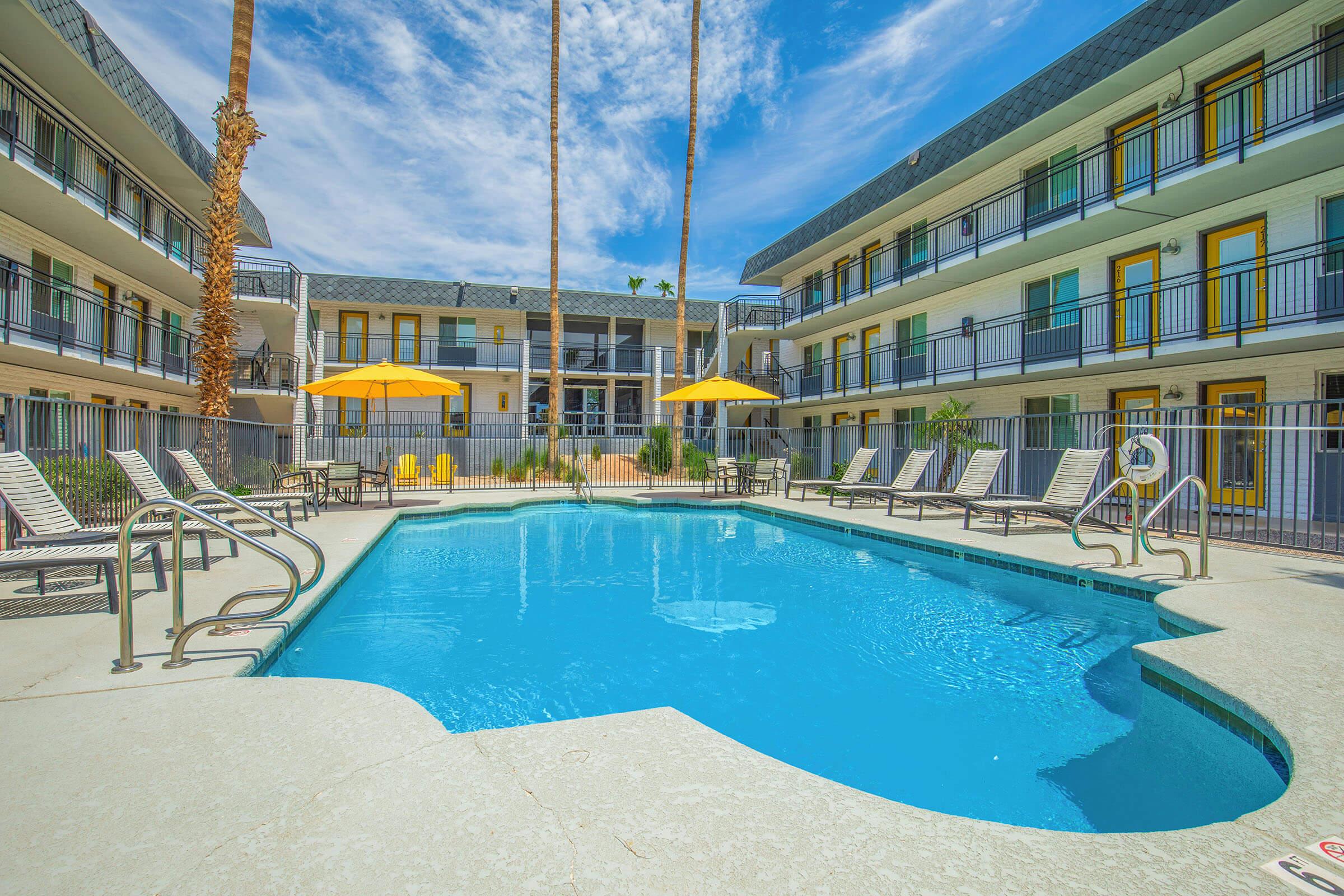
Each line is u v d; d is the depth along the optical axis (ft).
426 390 40.73
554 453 61.98
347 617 17.16
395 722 8.25
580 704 11.46
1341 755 7.38
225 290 40.47
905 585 20.79
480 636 15.46
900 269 59.11
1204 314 36.91
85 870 5.19
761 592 19.86
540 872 5.18
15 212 41.93
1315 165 32.73
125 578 10.10
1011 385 52.21
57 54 38.86
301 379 68.13
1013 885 5.12
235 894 4.91
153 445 28.58
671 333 96.43
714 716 11.01
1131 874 5.30
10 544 15.46
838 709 11.29
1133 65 37.60
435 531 33.35
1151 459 18.21
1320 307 33.06
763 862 5.37
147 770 6.91
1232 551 22.09
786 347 87.40
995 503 26.48
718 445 52.90
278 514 33.63
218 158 40.29
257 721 8.22
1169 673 10.55
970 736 10.23
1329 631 12.32
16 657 10.58
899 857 5.49
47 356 41.34
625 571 23.09
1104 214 39.55
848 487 38.75
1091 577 18.81
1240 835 5.94
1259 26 33.94
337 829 5.81
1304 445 34.37
